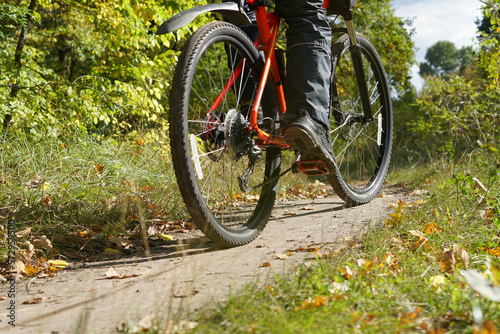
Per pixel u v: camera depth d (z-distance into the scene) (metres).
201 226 2.12
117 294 1.61
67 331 1.27
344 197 3.22
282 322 1.18
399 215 2.50
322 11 2.25
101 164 3.83
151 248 2.46
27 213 2.77
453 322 1.20
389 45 12.51
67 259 2.31
